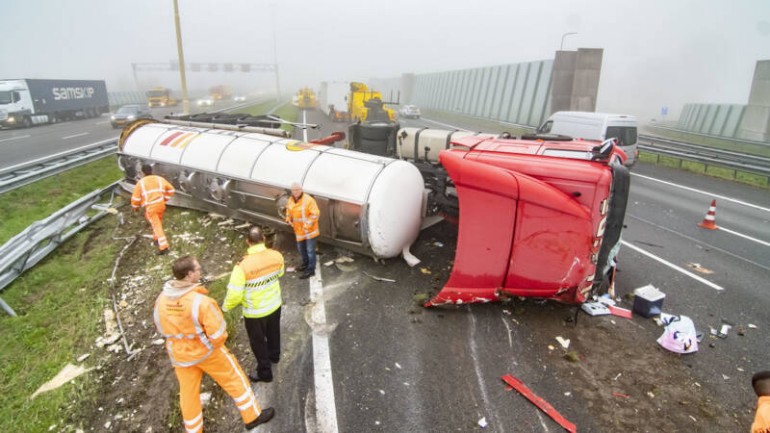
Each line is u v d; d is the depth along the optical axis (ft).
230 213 26.96
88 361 14.60
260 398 13.05
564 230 16.07
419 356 14.99
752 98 77.71
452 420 12.25
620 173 16.10
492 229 16.84
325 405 12.73
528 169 17.25
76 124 91.66
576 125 44.70
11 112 80.28
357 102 86.53
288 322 16.98
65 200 32.24
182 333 10.41
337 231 21.65
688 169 48.96
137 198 21.93
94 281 19.97
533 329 16.74
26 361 14.55
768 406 8.68
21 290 18.92
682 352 15.15
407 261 22.29
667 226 28.63
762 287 20.12
